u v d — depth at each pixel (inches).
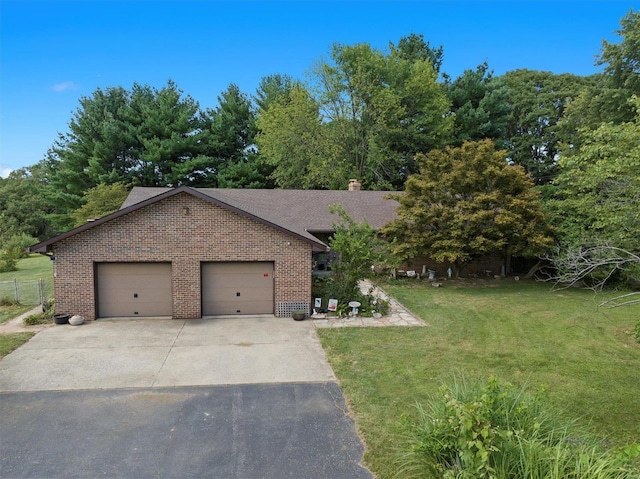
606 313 589.9
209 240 545.6
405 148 1408.7
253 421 275.7
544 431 192.4
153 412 288.0
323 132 1360.7
